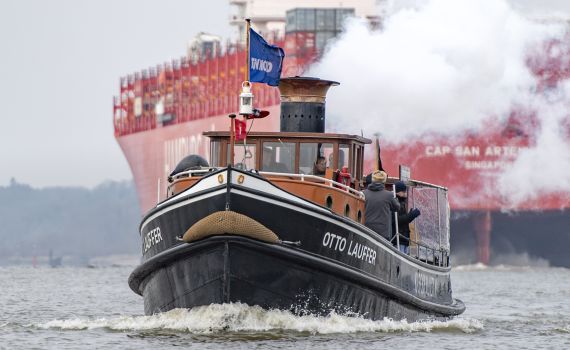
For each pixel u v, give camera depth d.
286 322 66.31
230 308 65.75
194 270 65.69
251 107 66.19
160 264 67.25
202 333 65.62
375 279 68.81
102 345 63.81
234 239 63.75
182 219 65.31
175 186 68.19
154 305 70.38
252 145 70.94
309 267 65.31
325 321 67.25
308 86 73.38
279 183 66.62
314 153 70.69
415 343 66.19
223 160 71.44
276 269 65.00
